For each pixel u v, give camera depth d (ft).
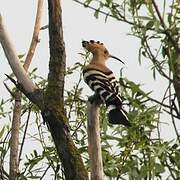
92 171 33.58
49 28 33.06
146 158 36.65
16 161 39.09
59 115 32.12
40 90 33.12
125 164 37.04
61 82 32.83
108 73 38.86
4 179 40.47
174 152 35.55
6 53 33.99
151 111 36.60
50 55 33.12
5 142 41.22
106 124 37.81
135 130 37.24
